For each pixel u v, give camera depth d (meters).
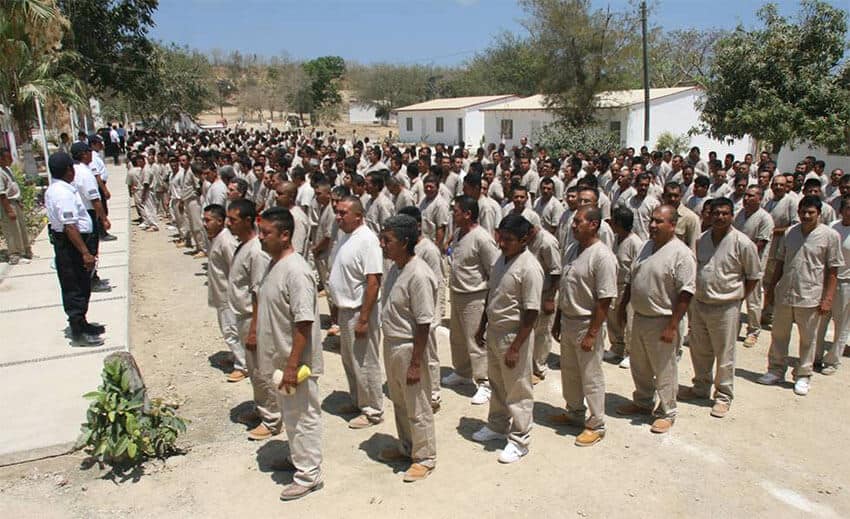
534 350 6.74
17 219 10.91
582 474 4.95
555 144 28.12
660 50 45.44
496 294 5.05
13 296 9.07
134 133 33.94
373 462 5.16
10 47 17.55
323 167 13.19
